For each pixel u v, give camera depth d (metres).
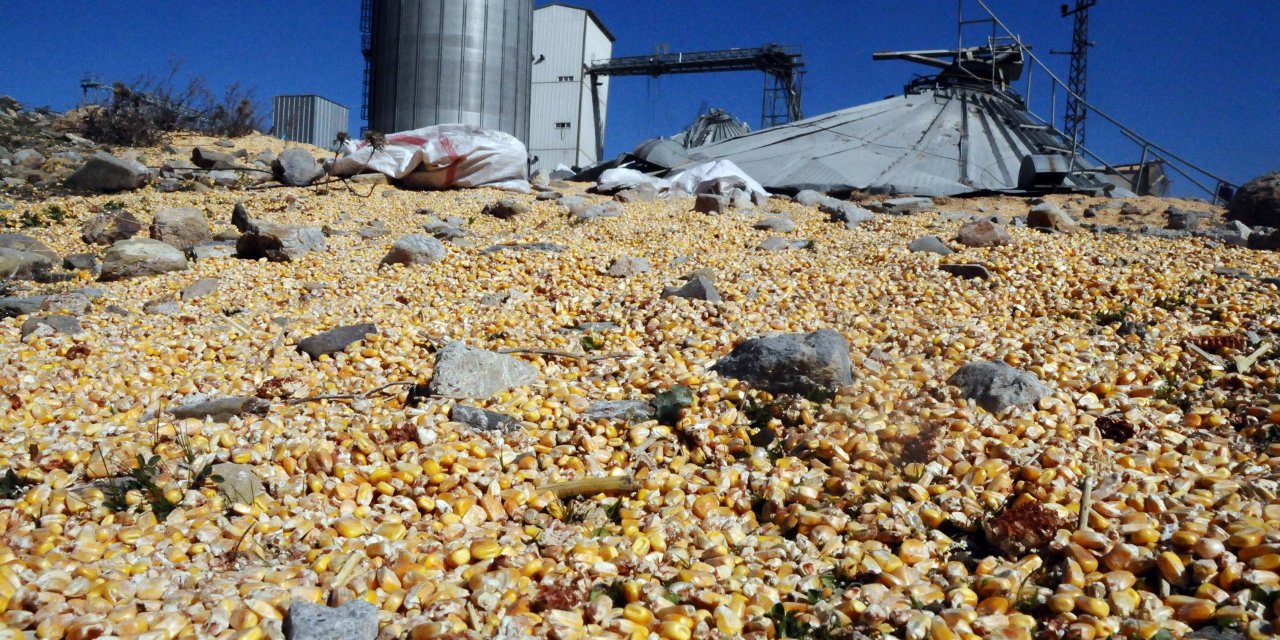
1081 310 7.43
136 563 3.23
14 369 5.94
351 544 3.50
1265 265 9.02
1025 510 3.47
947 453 4.24
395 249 10.41
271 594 3.00
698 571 3.29
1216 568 3.09
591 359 6.31
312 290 9.28
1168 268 8.74
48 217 13.94
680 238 11.80
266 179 19.05
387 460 4.47
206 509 3.74
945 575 3.33
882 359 5.96
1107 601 3.01
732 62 46.16
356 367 6.26
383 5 28.11
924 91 25.86
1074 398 5.07
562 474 4.36
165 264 10.20
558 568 3.37
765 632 2.93
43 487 3.90
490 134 18.36
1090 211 14.95
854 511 3.84
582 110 45.94
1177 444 4.41
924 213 13.90
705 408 5.08
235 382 6.00
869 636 2.89
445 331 7.38
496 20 27.83
